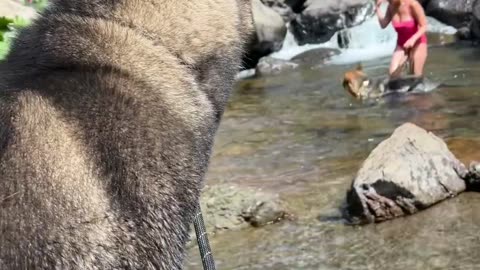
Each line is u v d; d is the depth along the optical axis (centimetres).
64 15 264
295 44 1834
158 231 240
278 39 1773
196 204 258
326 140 1009
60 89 243
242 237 707
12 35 298
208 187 764
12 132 233
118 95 246
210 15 278
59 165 229
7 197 222
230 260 662
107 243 230
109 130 239
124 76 252
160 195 241
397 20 1273
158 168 243
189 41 272
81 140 235
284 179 846
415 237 670
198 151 259
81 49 254
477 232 664
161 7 270
